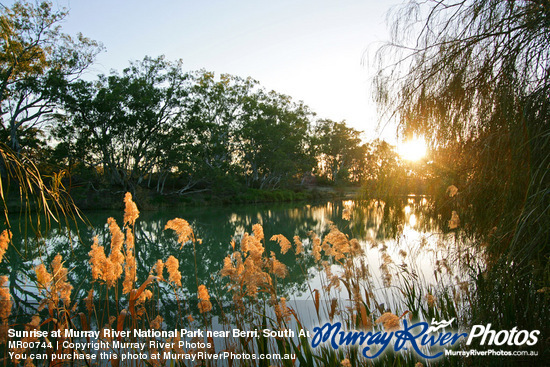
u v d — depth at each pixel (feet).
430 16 11.10
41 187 7.05
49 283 7.85
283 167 140.05
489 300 9.77
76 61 89.61
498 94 9.58
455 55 10.53
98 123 96.99
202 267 32.50
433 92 10.98
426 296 13.38
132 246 9.29
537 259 8.50
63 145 91.66
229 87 141.59
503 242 9.50
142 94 102.83
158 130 108.47
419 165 11.63
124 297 21.36
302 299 18.88
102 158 102.12
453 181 10.88
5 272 27.04
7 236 7.13
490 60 10.07
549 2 8.96
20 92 84.12
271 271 10.61
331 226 12.63
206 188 126.41
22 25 74.38
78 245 40.88
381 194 12.28
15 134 83.87
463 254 11.39
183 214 88.58
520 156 9.02
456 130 10.62
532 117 9.05
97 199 91.20
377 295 15.76
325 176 193.06
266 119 145.69
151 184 125.39
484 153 9.85
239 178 149.18
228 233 55.47
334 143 147.95
